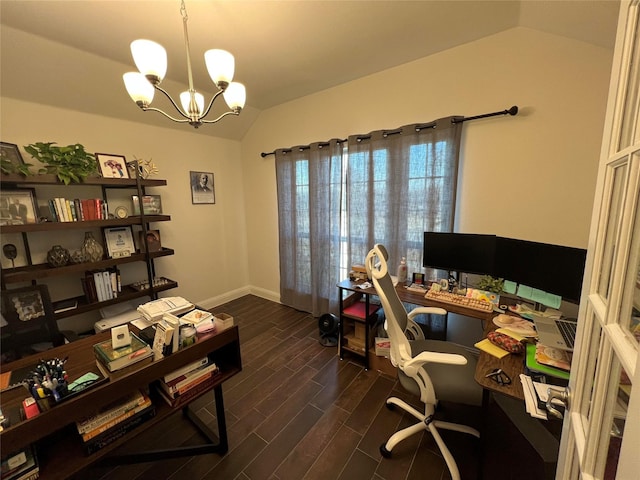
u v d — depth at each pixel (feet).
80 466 3.17
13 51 6.02
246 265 13.35
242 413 5.97
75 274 8.15
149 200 9.00
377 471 4.67
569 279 4.69
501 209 6.61
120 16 5.42
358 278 7.99
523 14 5.45
